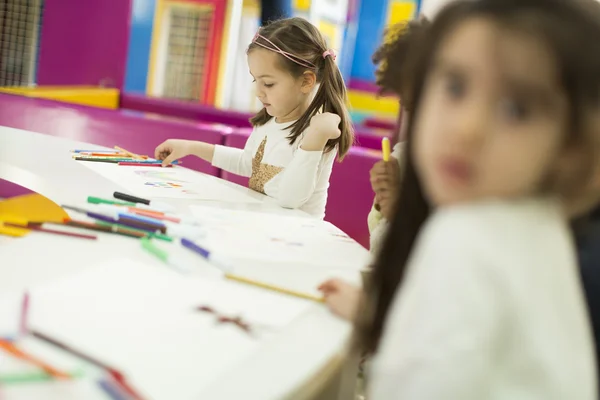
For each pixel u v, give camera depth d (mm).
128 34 2922
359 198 1938
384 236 633
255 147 1633
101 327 557
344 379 747
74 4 2951
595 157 409
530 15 398
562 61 390
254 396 472
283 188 1264
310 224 1072
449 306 387
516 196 420
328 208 1975
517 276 390
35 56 3053
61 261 722
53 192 1067
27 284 640
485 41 402
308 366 531
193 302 642
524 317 392
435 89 441
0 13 3072
